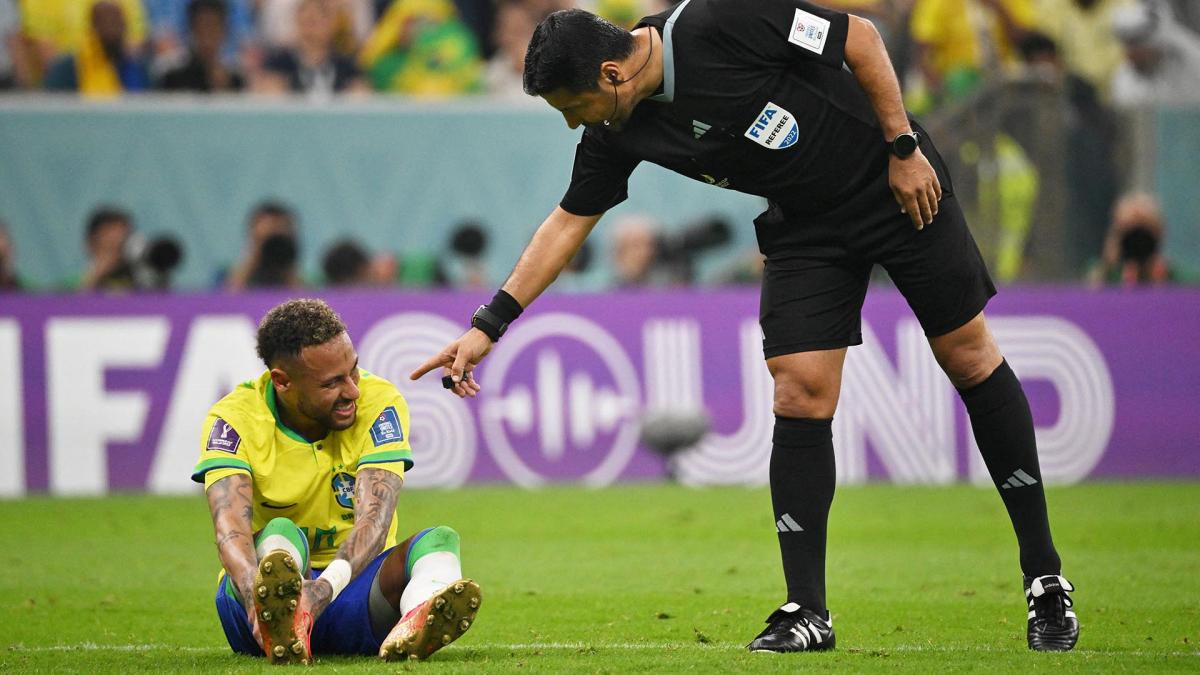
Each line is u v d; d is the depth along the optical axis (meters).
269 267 50.44
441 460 44.44
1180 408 47.16
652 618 20.36
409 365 44.66
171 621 20.52
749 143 15.21
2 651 17.31
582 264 52.50
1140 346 47.16
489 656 15.30
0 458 42.56
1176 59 57.72
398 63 56.22
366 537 14.45
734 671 13.81
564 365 45.34
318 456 15.05
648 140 15.50
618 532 32.84
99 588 24.33
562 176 51.72
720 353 46.06
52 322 43.12
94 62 53.91
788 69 15.20
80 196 49.44
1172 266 53.19
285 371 14.33
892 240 15.54
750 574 25.80
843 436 45.03
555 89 14.78
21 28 53.50
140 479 43.28
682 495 41.59
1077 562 26.97
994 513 36.53
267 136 50.28
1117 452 46.81
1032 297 46.91
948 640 17.67
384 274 51.03
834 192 15.41
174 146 49.88
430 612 13.61
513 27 56.97
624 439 45.53
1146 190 52.97
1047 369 46.62
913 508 37.78
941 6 56.50
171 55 54.38
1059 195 52.25
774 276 15.92
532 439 45.00
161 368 43.66
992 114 51.81
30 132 49.06
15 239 49.16
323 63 55.47
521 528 33.69
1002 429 16.12
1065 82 55.59
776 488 15.84
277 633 13.42
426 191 51.12
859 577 25.20
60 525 34.78
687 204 52.59
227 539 14.14
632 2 57.47
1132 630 18.52
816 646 15.38
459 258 51.41
